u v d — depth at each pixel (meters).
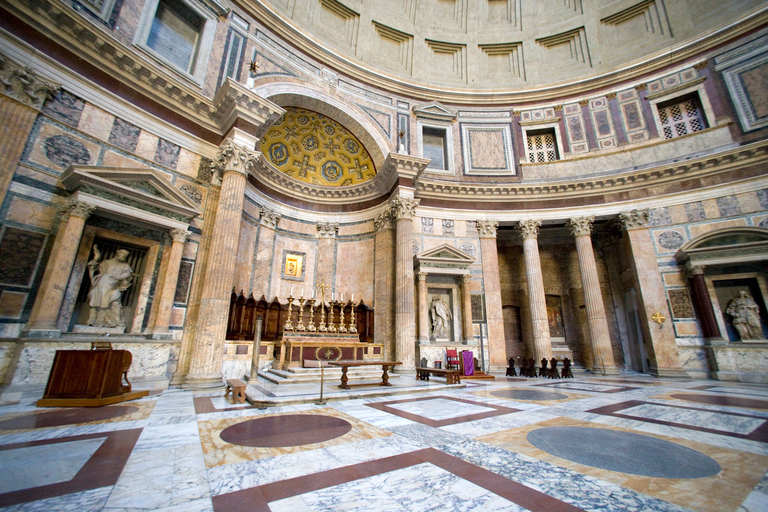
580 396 7.35
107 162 8.52
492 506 2.19
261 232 14.50
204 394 7.29
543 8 18.98
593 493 2.41
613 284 16.89
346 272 15.72
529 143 17.62
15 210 7.03
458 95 17.72
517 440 3.79
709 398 7.09
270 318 13.39
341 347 11.22
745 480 2.65
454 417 5.05
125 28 9.52
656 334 13.22
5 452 3.18
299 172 16.50
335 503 2.22
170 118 9.84
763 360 11.30
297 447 3.50
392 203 13.84
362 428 4.33
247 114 10.12
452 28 19.17
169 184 8.77
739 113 13.76
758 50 13.79
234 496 2.31
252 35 12.97
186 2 11.09
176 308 9.04
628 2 17.23
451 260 14.28
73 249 7.27
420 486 2.52
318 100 14.59
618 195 15.09
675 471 2.85
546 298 18.34
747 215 12.76
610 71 16.59
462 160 16.97
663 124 15.69
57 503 2.15
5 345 6.49
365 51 17.11
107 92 8.71
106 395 5.79
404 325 12.22
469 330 14.04
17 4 7.46
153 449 3.38
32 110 7.43
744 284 12.55
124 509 2.09
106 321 8.09
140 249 9.01
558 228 17.84
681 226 13.84
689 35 15.65
